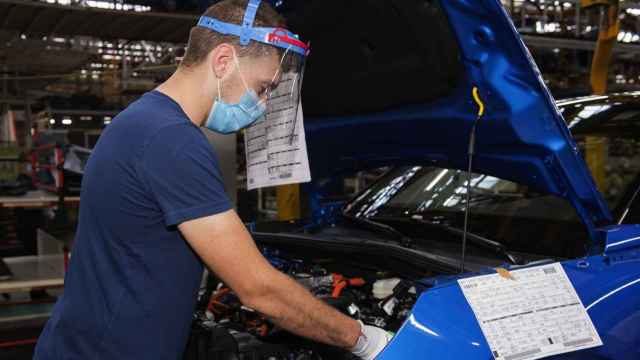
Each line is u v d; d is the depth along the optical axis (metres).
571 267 1.88
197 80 1.50
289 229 2.92
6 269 3.93
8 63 7.52
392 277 2.33
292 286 1.42
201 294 2.67
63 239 4.76
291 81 1.93
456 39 1.78
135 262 1.41
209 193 1.36
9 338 4.66
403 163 2.61
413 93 2.10
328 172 2.92
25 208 6.73
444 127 2.11
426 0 1.78
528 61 1.69
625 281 1.92
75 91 12.18
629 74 10.30
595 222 2.03
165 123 1.39
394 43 2.01
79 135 9.07
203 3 2.20
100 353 1.43
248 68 1.51
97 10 4.57
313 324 1.46
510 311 1.69
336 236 2.55
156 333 1.41
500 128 1.89
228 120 1.56
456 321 1.62
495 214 2.48
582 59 8.11
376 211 2.87
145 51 10.83
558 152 1.83
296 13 2.20
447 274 1.97
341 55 2.23
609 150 2.69
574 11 7.60
